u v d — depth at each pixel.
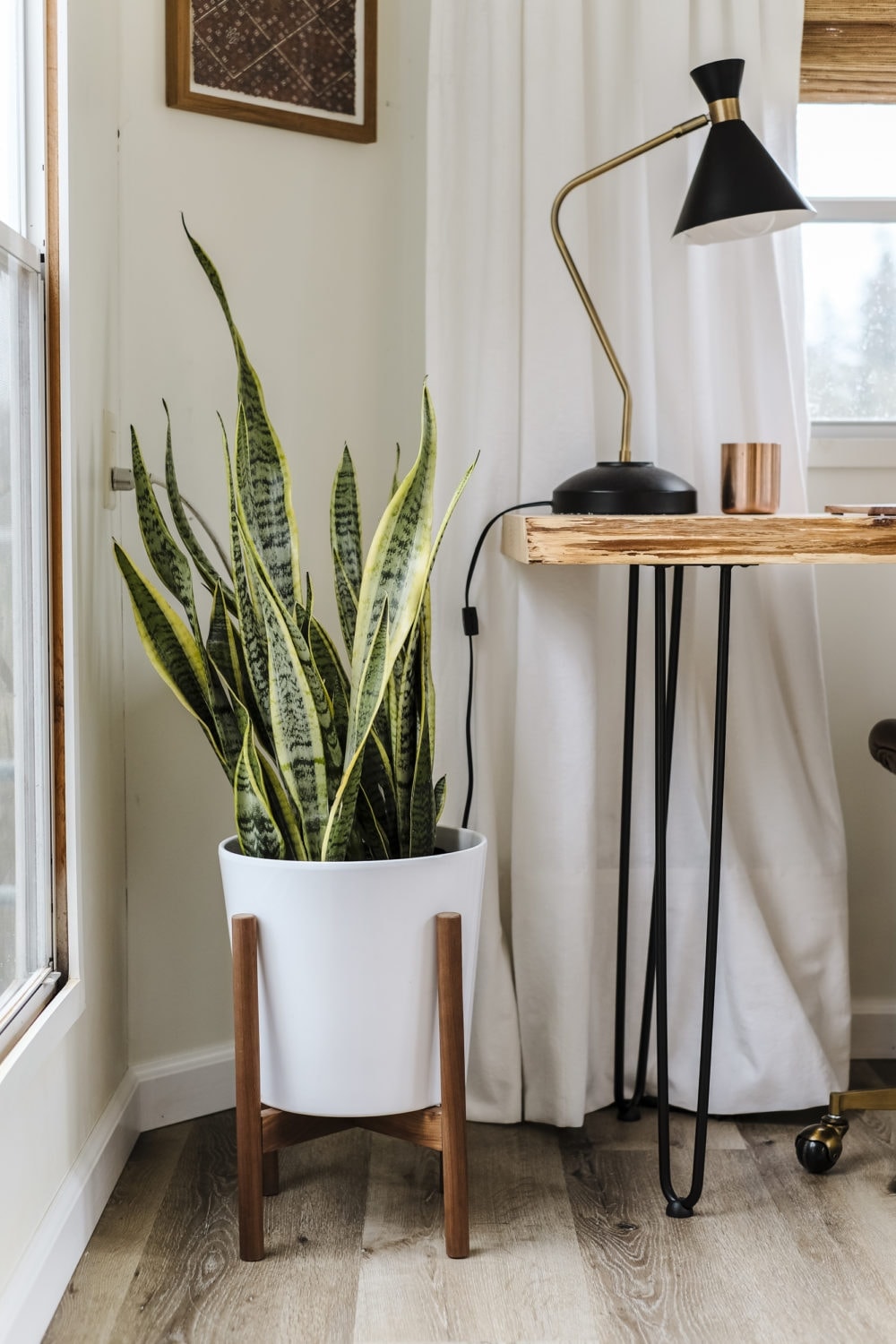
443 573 1.84
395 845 1.56
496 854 1.87
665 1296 1.37
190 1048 1.88
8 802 1.30
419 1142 1.48
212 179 1.82
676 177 1.82
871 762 2.12
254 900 1.42
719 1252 1.47
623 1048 1.87
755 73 1.82
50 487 1.41
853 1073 2.05
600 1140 1.80
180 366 1.81
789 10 1.85
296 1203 1.59
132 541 1.79
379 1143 1.78
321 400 1.94
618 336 1.86
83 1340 1.28
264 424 1.52
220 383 1.86
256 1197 1.44
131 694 1.79
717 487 1.88
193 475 1.84
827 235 2.13
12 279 1.30
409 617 1.43
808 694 1.91
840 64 2.03
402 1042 1.43
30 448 1.37
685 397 1.84
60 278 1.40
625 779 1.82
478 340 1.82
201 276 1.82
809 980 1.92
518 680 1.82
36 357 1.39
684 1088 1.89
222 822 1.90
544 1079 1.83
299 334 1.91
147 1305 1.35
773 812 1.90
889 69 2.04
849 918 2.12
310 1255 1.46
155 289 1.78
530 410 1.81
